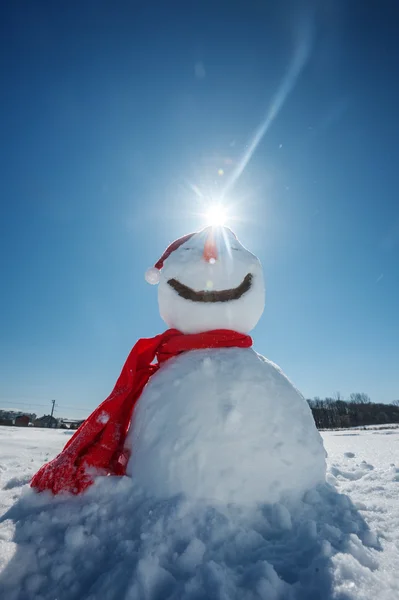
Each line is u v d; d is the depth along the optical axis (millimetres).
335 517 1905
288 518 1773
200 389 2115
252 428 1971
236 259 2520
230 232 2879
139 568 1375
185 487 1836
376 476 3162
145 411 2195
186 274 2463
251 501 1821
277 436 1996
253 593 1301
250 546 1618
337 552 1529
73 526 1716
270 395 2148
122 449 2357
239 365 2248
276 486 1890
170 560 1502
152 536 1591
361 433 12289
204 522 1688
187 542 1584
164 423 2061
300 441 2064
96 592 1333
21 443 6000
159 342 2633
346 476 3373
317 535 1689
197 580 1350
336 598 1251
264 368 2316
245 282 2582
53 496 2119
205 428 1950
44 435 8469
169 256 2686
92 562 1533
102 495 1998
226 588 1318
